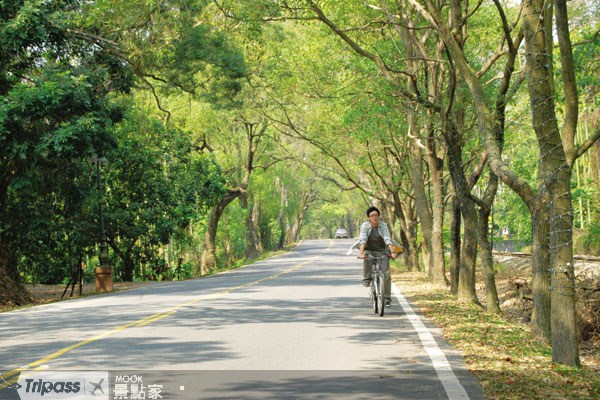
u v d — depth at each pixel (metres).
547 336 12.95
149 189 40.91
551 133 10.51
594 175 34.97
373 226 16.52
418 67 26.41
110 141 28.61
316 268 43.50
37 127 26.30
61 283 42.44
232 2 20.81
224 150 62.62
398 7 22.52
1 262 27.48
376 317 15.95
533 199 12.89
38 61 27.72
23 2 25.36
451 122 19.45
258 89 45.78
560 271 10.45
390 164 41.59
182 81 35.78
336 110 34.00
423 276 34.81
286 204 99.38
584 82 16.66
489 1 26.64
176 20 30.45
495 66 27.62
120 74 31.47
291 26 38.81
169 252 51.28
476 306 18.94
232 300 20.77
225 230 71.50
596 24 20.05
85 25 28.59
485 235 19.14
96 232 36.69
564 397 8.08
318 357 10.65
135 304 20.36
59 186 30.95
